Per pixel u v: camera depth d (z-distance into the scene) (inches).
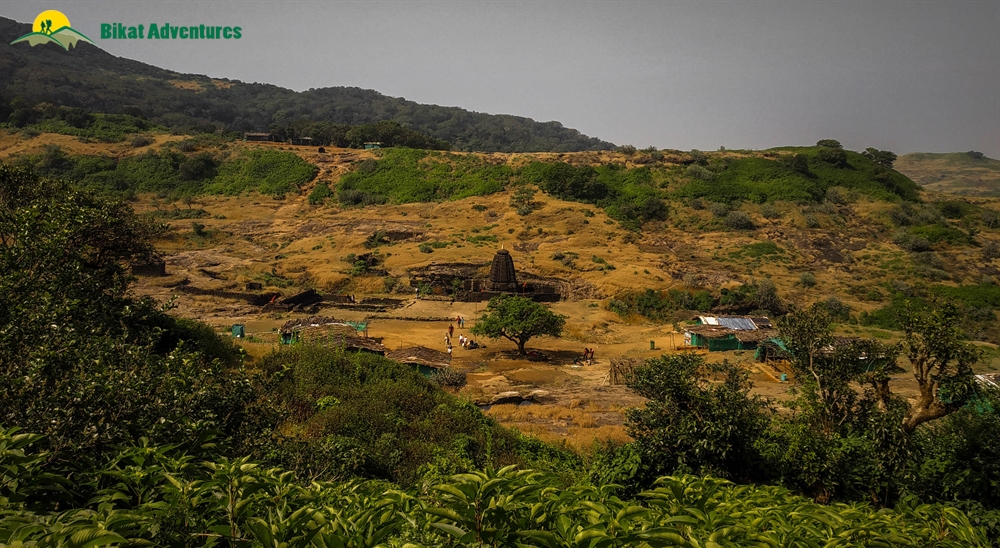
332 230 2977.4
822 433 462.0
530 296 2239.2
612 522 168.2
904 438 426.0
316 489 223.8
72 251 426.6
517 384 1272.1
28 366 265.3
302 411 680.4
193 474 219.5
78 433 234.1
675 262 2559.1
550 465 630.5
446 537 173.3
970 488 400.2
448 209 3221.0
